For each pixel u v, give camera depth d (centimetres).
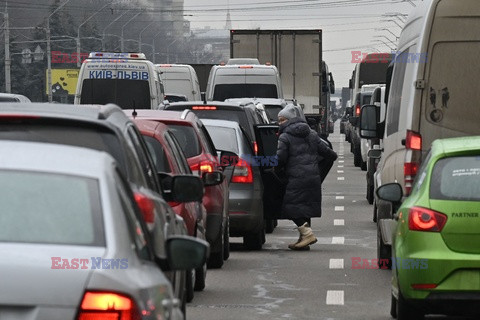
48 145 1242
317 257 3659
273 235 4441
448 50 2956
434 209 2106
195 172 3086
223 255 3503
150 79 7131
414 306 2128
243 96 7875
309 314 2533
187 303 2688
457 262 2072
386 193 2420
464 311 2091
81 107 1692
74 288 1080
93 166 1205
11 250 1100
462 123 2955
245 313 2545
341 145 14762
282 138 3856
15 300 1072
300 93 9162
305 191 3853
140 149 1727
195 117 3269
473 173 2136
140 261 1173
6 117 1525
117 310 1078
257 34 9150
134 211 1241
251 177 3731
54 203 1156
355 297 2792
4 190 1162
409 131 2970
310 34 9162
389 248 3312
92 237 1134
